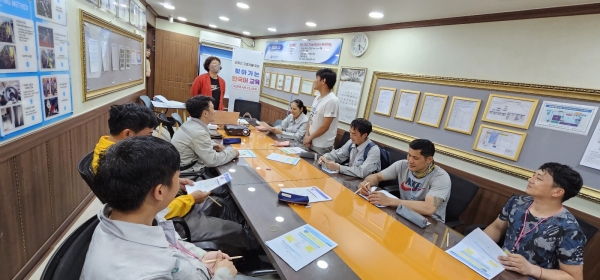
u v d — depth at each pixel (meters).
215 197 1.73
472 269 1.03
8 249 1.33
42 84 1.54
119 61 3.09
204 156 1.83
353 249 1.06
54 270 0.54
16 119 1.32
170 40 5.98
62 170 1.86
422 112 2.90
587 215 1.83
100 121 2.60
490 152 2.34
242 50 4.89
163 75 6.09
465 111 2.52
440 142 2.74
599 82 1.79
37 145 1.54
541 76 2.06
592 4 1.78
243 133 2.72
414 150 1.69
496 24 2.30
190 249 1.02
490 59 2.36
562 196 1.22
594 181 1.80
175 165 0.70
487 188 2.37
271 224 1.17
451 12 2.48
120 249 0.61
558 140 1.96
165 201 0.70
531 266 1.05
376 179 1.91
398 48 3.20
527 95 2.13
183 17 5.34
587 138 1.83
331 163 2.02
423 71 2.92
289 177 1.77
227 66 6.70
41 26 1.51
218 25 5.77
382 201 1.50
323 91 2.75
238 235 1.42
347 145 2.49
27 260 1.49
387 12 2.80
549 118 2.01
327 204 1.43
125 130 1.29
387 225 1.29
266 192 1.49
